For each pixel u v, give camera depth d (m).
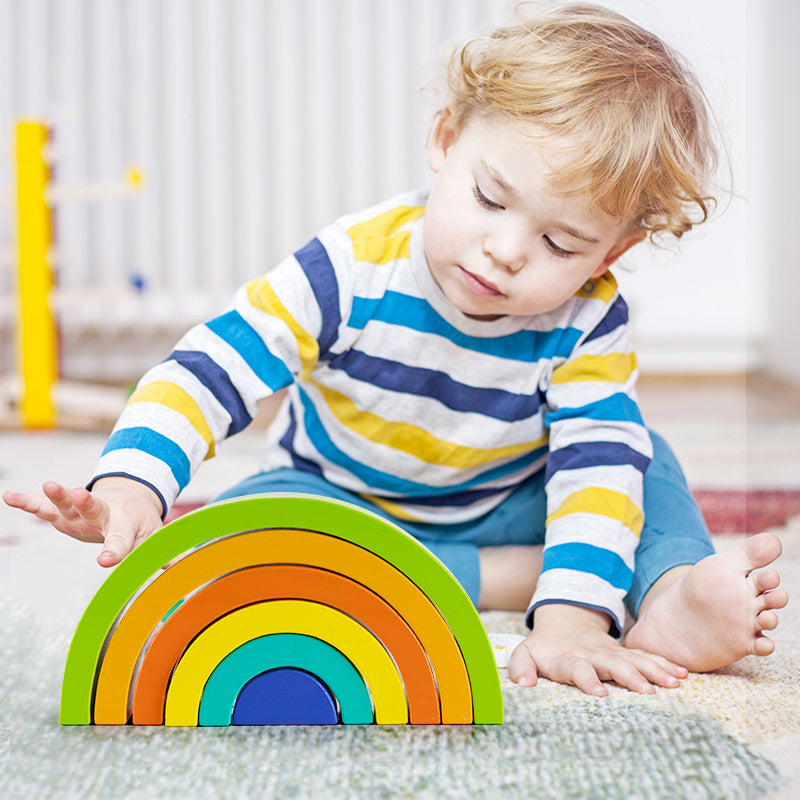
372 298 0.84
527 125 0.74
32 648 0.76
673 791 0.52
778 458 1.67
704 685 0.68
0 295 2.86
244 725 0.61
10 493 0.61
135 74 2.85
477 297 0.77
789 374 2.94
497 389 0.86
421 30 2.87
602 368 0.86
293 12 2.87
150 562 0.60
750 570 0.68
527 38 0.80
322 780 0.53
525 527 0.92
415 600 0.60
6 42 2.83
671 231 0.86
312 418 0.92
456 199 0.77
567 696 0.65
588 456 0.82
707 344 3.10
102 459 0.70
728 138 0.90
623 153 0.75
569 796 0.51
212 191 2.89
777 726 0.60
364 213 0.88
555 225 0.74
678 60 0.84
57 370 2.29
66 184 2.85
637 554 0.81
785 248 2.95
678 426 2.06
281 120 2.90
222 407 0.77
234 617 0.60
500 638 0.77
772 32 2.91
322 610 0.60
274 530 0.60
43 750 0.57
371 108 2.92
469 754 0.56
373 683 0.61
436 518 0.92
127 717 0.61
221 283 2.91
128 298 2.27
